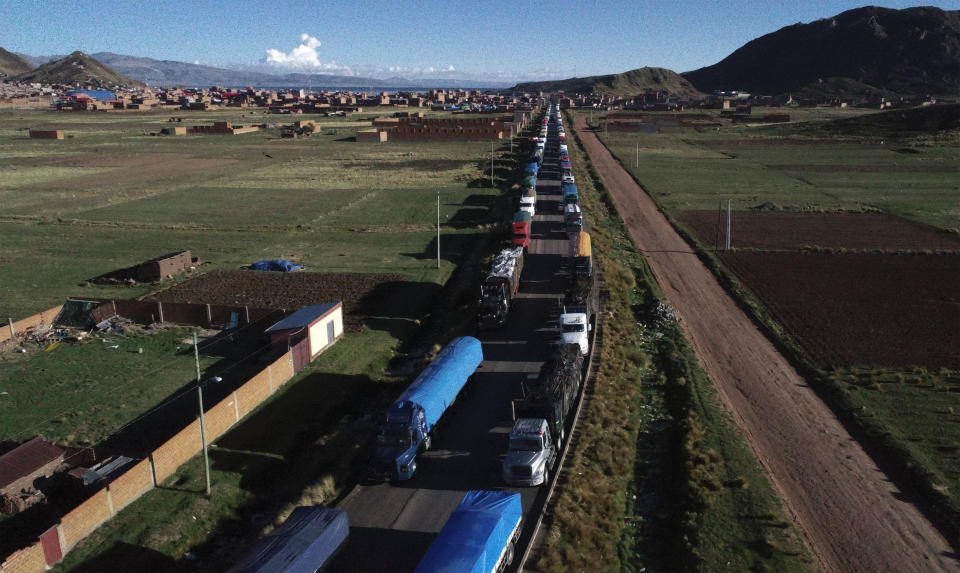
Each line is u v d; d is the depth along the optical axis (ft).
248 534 79.66
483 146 554.46
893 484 83.20
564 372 102.42
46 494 84.58
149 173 415.03
